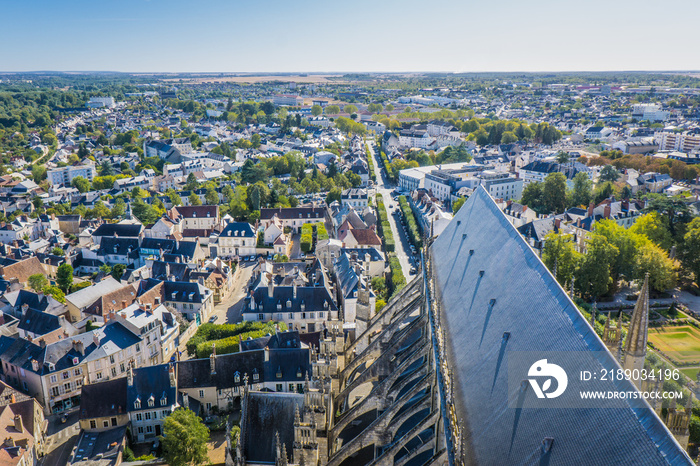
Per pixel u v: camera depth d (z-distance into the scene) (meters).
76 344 159.75
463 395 76.12
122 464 128.75
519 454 58.22
